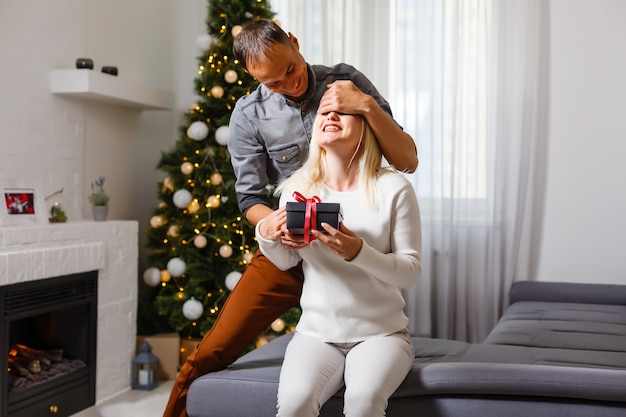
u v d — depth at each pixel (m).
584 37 4.35
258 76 2.00
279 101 2.33
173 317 4.21
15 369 3.20
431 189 4.52
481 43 4.45
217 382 2.10
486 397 1.92
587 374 1.86
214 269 4.34
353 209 1.97
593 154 4.35
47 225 3.33
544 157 4.43
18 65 3.54
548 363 2.41
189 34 5.02
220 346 2.26
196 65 5.02
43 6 3.71
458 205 4.49
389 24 4.62
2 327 2.95
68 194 3.93
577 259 4.39
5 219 3.22
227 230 4.22
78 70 3.71
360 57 4.65
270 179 2.53
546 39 4.41
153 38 4.79
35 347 3.66
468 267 4.50
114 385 3.78
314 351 1.91
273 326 4.11
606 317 3.49
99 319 3.64
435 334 4.56
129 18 4.54
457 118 4.50
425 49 4.55
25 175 3.58
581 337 2.96
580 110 4.37
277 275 2.33
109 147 4.36
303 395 1.76
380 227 1.95
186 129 4.42
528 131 4.39
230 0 4.32
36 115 3.66
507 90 4.43
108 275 3.72
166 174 4.89
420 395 1.95
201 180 4.30
